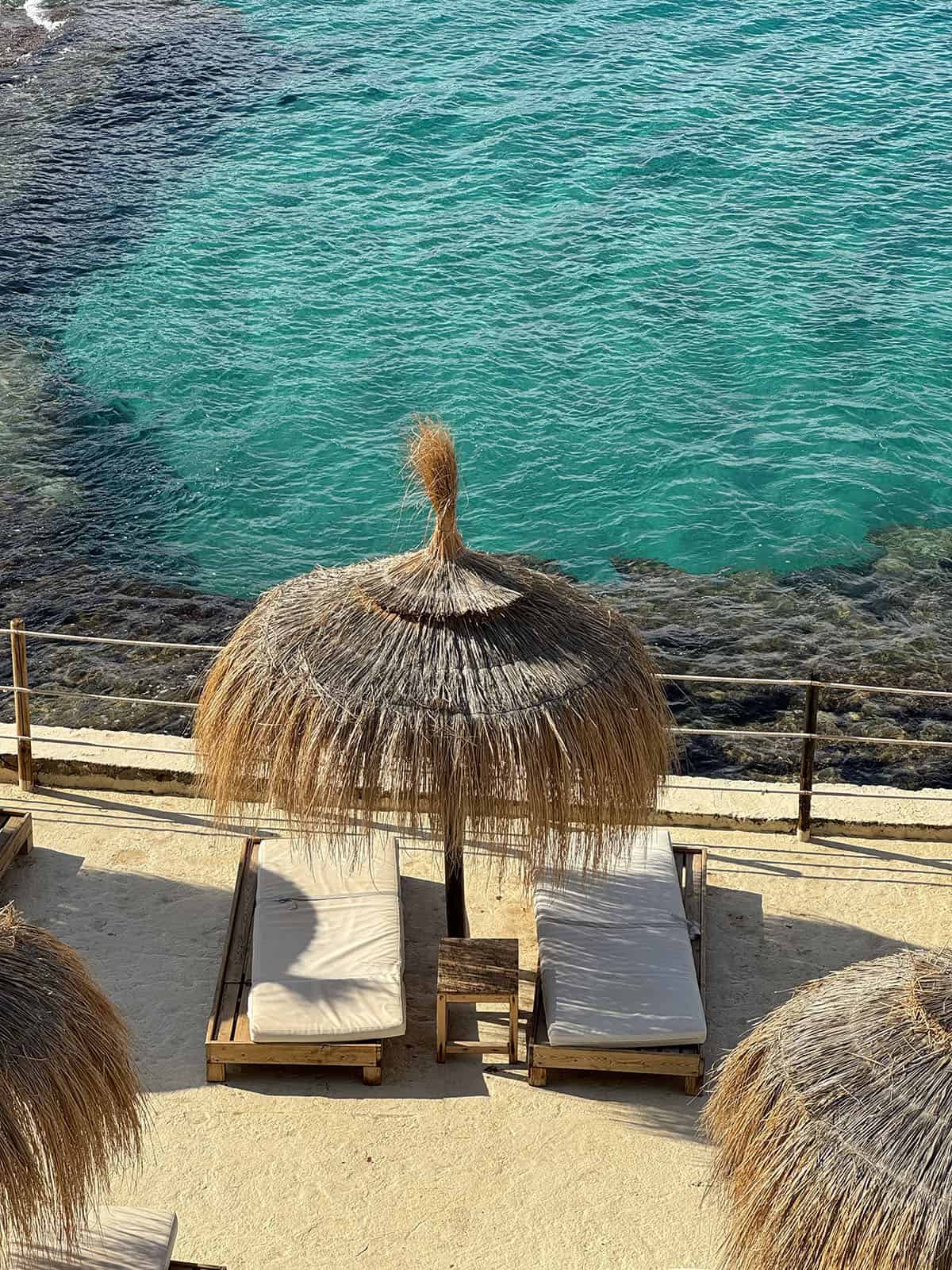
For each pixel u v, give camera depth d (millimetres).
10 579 17219
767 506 18953
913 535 18438
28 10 38156
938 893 8945
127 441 20203
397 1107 7430
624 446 20109
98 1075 5270
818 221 26375
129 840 9297
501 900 8883
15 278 24547
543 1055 7445
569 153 29062
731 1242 5188
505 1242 6719
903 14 36844
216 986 8023
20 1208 4910
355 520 18734
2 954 5227
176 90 32594
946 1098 4605
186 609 16875
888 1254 4441
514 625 7191
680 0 37688
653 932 7941
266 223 26500
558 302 23688
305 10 38000
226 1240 6695
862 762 14086
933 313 23438
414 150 29406
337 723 6910
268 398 21219
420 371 21781
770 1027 5219
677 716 14766
